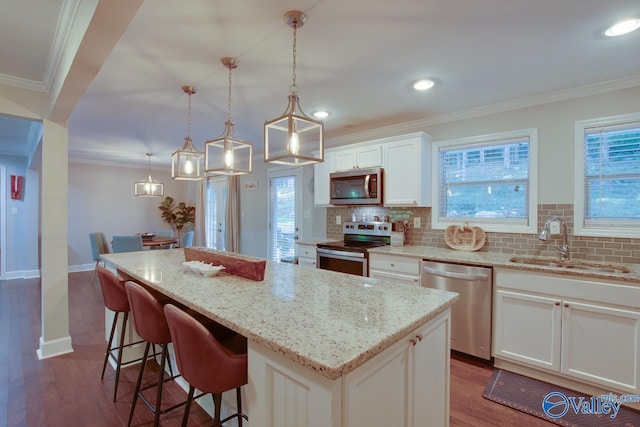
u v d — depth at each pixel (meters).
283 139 4.62
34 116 2.62
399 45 2.00
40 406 2.05
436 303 1.44
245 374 1.27
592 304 2.12
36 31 1.84
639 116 2.41
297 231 5.05
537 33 1.85
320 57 2.14
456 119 3.32
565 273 2.20
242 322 1.19
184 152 2.77
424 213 3.56
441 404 1.50
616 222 2.54
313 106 3.12
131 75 2.41
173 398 2.16
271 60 2.18
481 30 1.83
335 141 4.46
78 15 1.54
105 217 6.84
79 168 6.52
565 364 2.22
